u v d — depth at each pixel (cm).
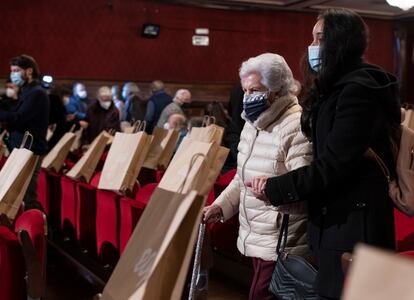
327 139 168
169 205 135
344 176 164
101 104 739
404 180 166
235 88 460
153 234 136
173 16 1105
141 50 1082
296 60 1217
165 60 1105
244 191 224
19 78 456
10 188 268
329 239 171
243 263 360
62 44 1021
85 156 411
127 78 1074
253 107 214
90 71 1045
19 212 302
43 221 237
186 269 127
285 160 210
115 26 1059
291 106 214
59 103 604
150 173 440
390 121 170
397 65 1303
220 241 368
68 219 404
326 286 171
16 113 444
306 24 1218
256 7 1164
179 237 130
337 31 172
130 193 323
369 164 169
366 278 65
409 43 1298
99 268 353
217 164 200
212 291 372
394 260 64
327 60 172
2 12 977
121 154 333
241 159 226
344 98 165
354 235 167
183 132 552
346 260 159
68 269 425
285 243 204
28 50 998
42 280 228
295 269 195
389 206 171
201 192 161
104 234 328
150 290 129
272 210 215
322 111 175
